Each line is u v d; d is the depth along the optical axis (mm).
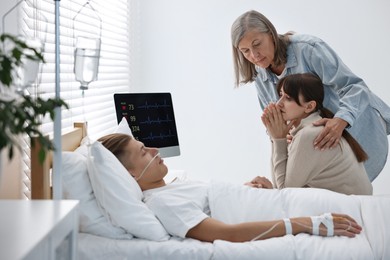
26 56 1042
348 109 2359
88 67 1602
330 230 1644
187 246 1571
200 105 3975
